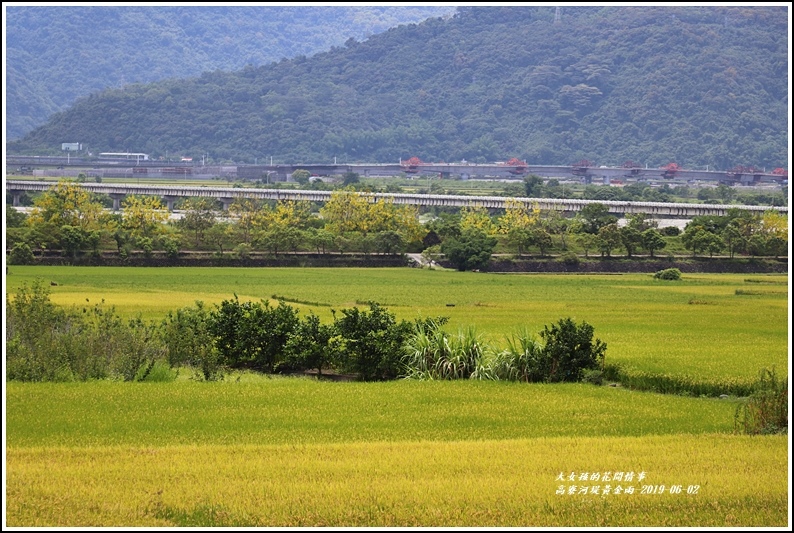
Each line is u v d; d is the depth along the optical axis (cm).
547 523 5106
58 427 7200
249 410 7956
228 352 10681
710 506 5391
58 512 5162
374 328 10250
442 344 10131
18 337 9662
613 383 10144
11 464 6022
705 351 11731
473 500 5375
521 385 9475
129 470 5884
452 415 7869
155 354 10081
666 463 6150
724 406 8481
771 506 5388
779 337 13562
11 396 8350
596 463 6100
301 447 6519
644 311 17975
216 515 5134
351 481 5672
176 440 6838
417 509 5231
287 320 10731
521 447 6569
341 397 8594
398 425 7462
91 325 10619
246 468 5934
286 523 5044
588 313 17425
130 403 8131
